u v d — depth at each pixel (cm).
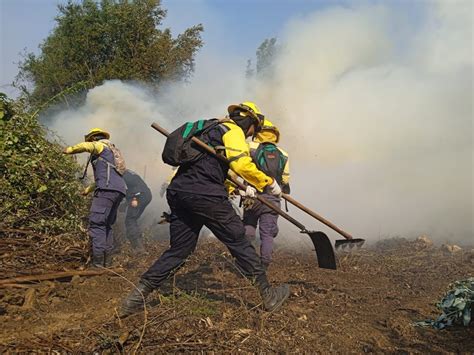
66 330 349
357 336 368
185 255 393
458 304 372
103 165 565
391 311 429
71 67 1281
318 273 559
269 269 574
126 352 314
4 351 312
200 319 363
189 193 379
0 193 563
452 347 348
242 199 514
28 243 540
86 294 446
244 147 380
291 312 404
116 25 1285
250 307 411
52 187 605
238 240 393
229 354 320
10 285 439
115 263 579
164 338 333
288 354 328
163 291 456
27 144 621
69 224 595
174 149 382
